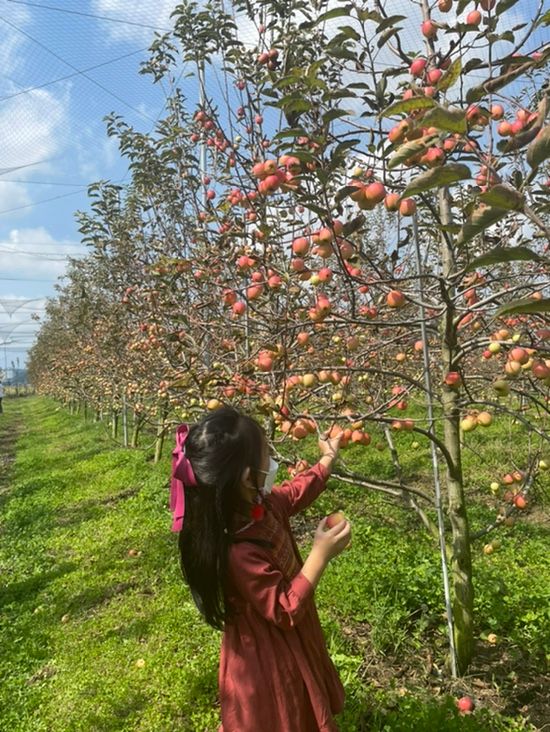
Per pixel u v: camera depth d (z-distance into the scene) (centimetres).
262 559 168
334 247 230
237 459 167
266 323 337
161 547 505
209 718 276
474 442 707
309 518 542
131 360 714
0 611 451
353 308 241
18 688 334
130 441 1084
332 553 169
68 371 1211
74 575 484
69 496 753
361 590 354
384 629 315
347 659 295
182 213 538
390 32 231
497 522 289
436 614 326
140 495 675
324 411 280
